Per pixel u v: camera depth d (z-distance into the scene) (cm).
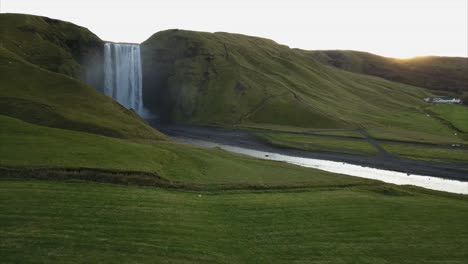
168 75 17288
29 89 6800
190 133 12212
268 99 15125
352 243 2767
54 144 4203
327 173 5669
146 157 4503
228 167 5050
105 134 5856
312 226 3028
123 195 3158
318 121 13175
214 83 16412
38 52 11319
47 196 2855
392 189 4731
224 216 3067
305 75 19162
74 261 1967
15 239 2112
